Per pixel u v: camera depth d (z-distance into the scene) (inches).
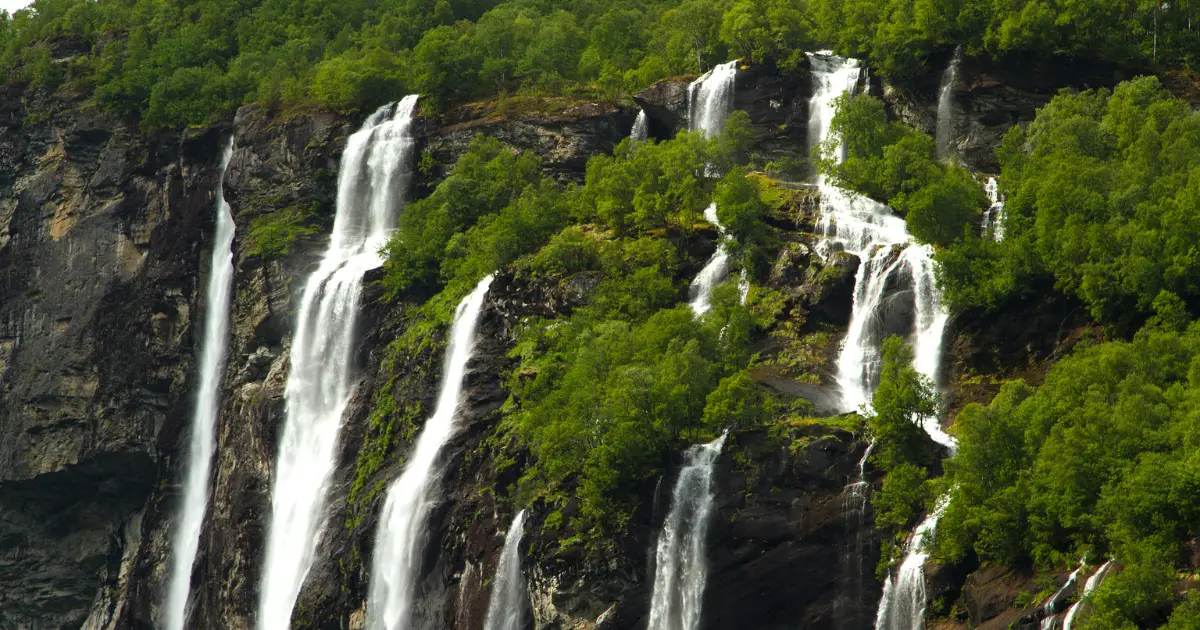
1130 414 4252.0
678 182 6343.5
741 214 6003.9
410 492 5964.6
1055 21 6432.1
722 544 4817.9
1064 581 4121.6
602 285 6053.2
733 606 4771.2
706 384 5147.6
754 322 5679.1
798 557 4739.2
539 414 5516.7
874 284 5605.3
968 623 4303.6
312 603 6161.4
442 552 5713.6
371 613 5925.2
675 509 4918.8
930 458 4766.2
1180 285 4945.9
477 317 6328.7
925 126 6663.4
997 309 5329.7
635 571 4916.3
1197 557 3919.8
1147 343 4633.4
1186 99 6328.7
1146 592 3828.7
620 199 6432.1
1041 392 4584.2
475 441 5880.9
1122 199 5221.5
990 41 6550.2
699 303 5979.3
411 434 6254.9
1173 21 6569.9
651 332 5497.1
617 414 5078.7
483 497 5615.2
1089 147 5816.9
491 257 6476.4
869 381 5442.9
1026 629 4092.0
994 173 6427.2
